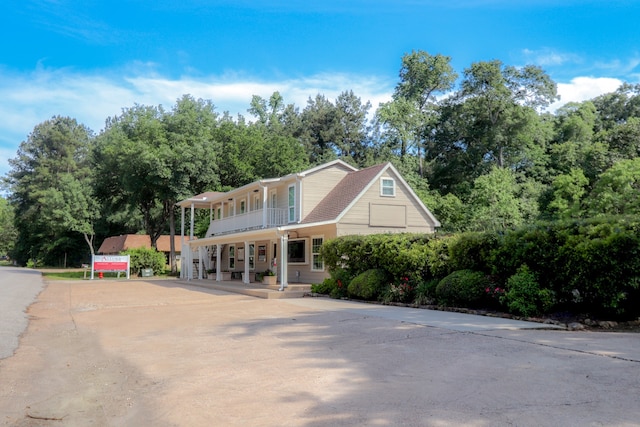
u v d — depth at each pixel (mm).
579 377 5344
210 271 30078
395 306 13727
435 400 4766
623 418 4082
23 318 12875
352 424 4227
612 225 9578
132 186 38281
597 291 9734
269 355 7285
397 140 47906
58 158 69875
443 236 14281
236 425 4375
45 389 5988
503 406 4508
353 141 61719
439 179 46594
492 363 6176
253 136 45500
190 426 4426
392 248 14773
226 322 11172
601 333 8469
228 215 32188
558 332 8609
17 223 68312
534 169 41875
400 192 22250
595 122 48438
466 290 11852
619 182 26781
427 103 51469
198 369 6613
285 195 25141
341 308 13258
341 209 20797
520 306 10453
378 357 6797
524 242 10961
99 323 11859
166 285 26469
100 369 6977
